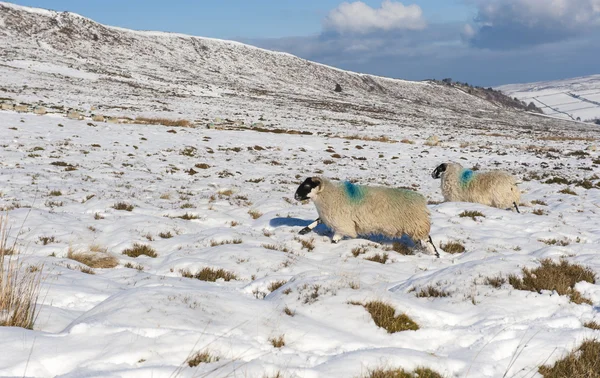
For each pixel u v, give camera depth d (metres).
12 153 21.08
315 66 189.38
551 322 5.84
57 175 17.42
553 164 31.81
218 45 176.00
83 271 7.69
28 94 53.81
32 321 4.70
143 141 30.03
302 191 9.51
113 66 112.50
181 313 4.94
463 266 7.75
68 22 142.12
